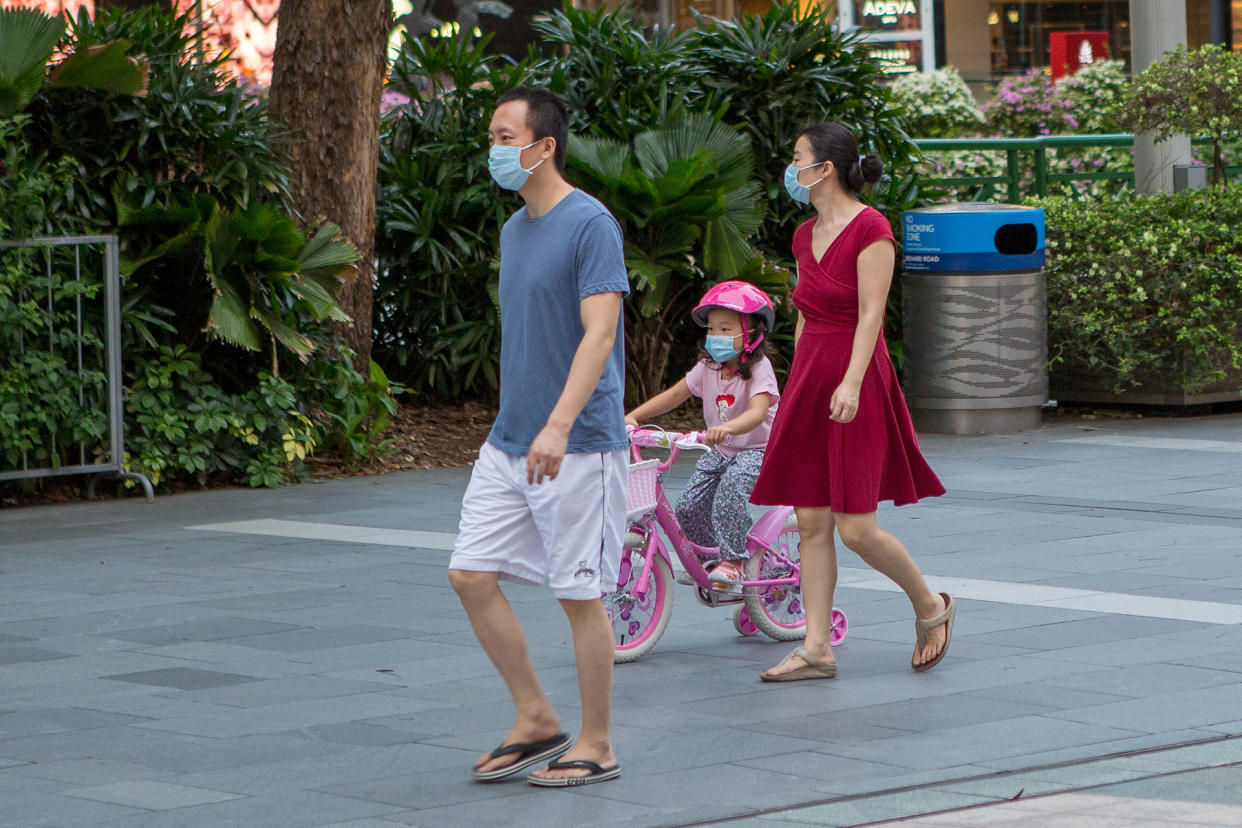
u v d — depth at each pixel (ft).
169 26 56.65
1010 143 76.84
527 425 24.91
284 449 55.67
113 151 54.13
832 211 31.32
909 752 26.35
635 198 61.93
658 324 65.51
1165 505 48.67
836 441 30.83
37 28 51.47
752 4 102.58
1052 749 26.32
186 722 28.53
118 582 40.57
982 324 63.21
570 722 28.50
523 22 100.12
